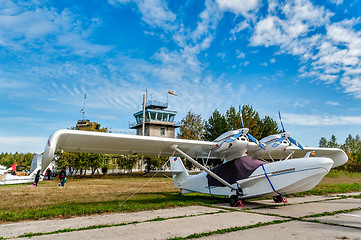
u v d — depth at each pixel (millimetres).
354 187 14430
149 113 41562
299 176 6992
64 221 5566
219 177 9016
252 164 8305
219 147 8305
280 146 9047
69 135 6930
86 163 27594
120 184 17812
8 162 76375
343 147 59750
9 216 5949
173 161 12219
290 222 5297
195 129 31922
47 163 6660
